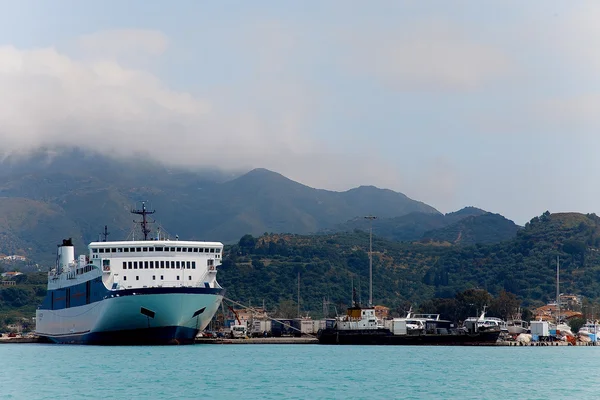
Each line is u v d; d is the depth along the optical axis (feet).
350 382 425.69
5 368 480.23
